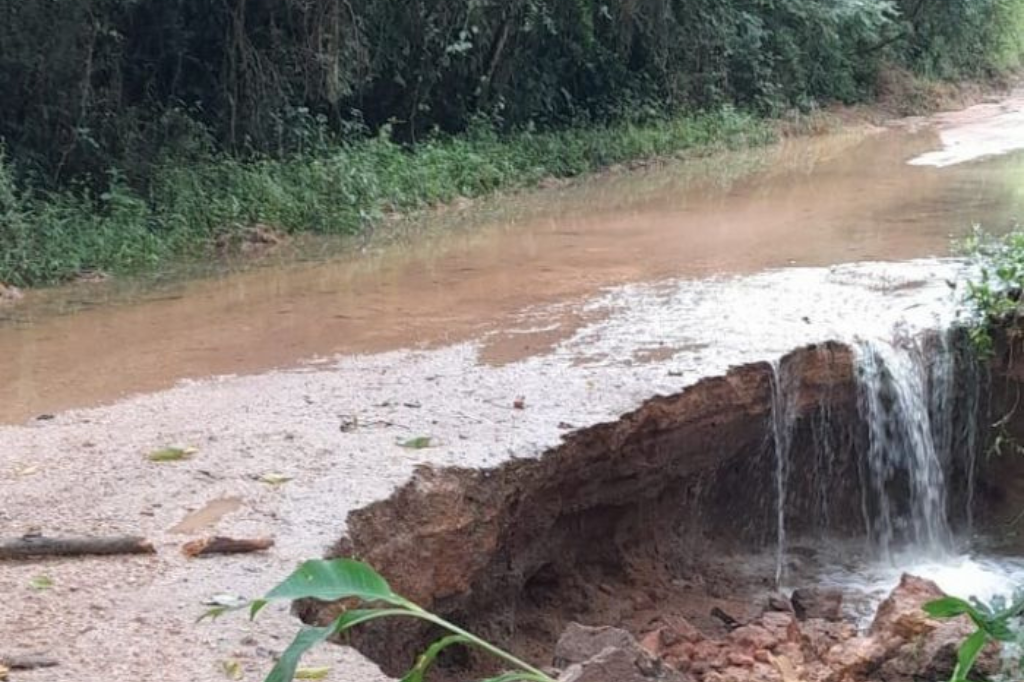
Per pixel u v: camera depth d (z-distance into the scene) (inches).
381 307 446.3
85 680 176.4
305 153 700.0
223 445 284.8
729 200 700.0
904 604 255.0
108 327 431.5
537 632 295.6
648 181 818.8
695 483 339.3
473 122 848.3
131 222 581.0
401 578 251.4
